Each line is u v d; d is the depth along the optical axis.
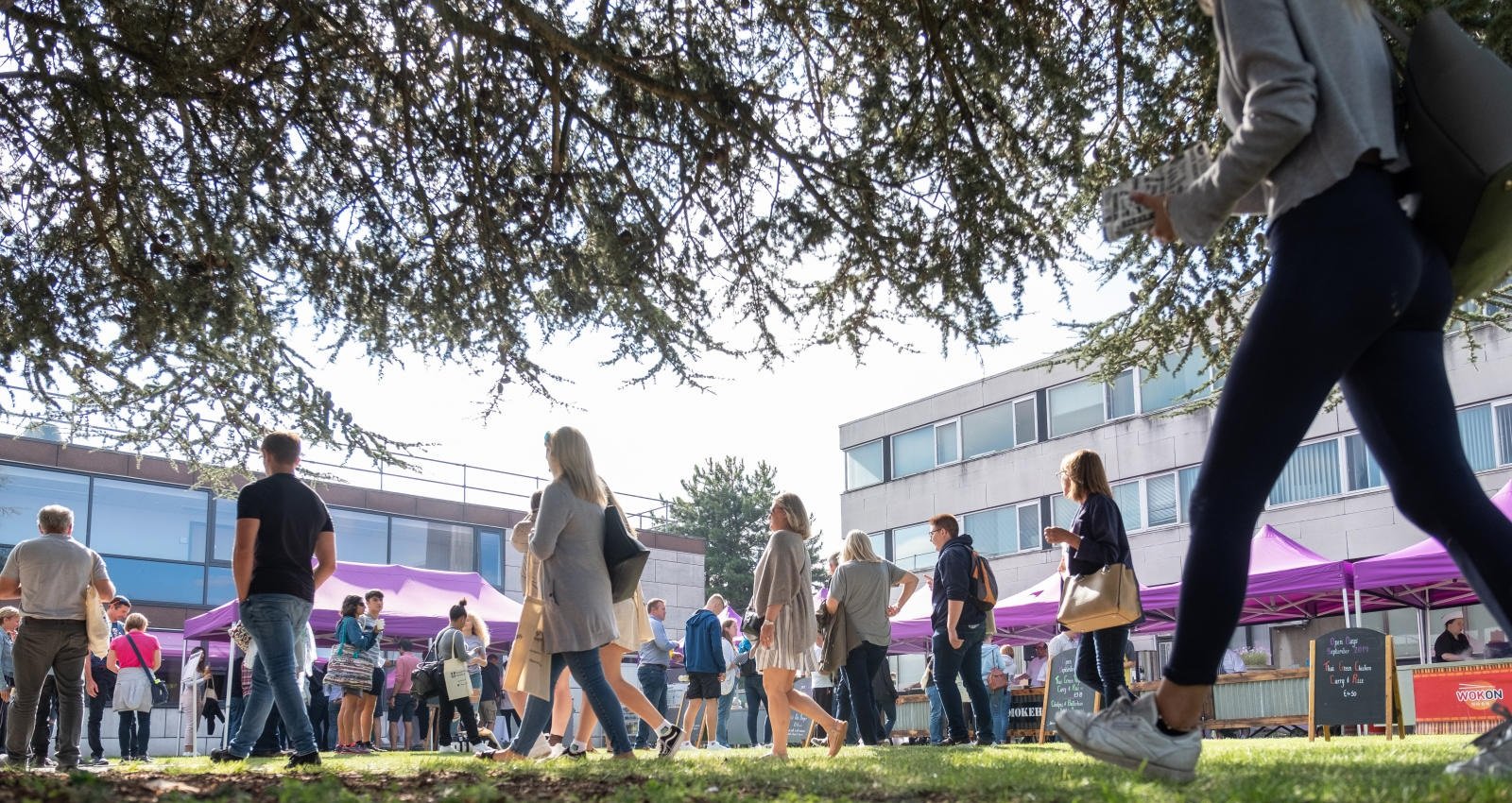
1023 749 7.30
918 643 23.67
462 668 12.61
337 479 7.08
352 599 13.55
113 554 27.28
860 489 40.12
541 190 6.06
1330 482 27.80
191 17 5.92
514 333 6.36
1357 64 2.58
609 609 6.11
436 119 6.00
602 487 6.30
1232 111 2.73
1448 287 2.68
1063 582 7.16
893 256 5.94
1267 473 2.64
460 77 5.71
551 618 6.04
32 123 6.19
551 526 5.97
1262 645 27.31
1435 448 2.66
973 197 5.64
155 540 27.97
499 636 19.81
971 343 6.01
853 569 8.53
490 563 33.97
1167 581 30.56
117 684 14.41
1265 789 2.62
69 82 5.88
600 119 6.17
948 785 3.51
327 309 6.47
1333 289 2.48
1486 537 2.60
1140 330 7.67
